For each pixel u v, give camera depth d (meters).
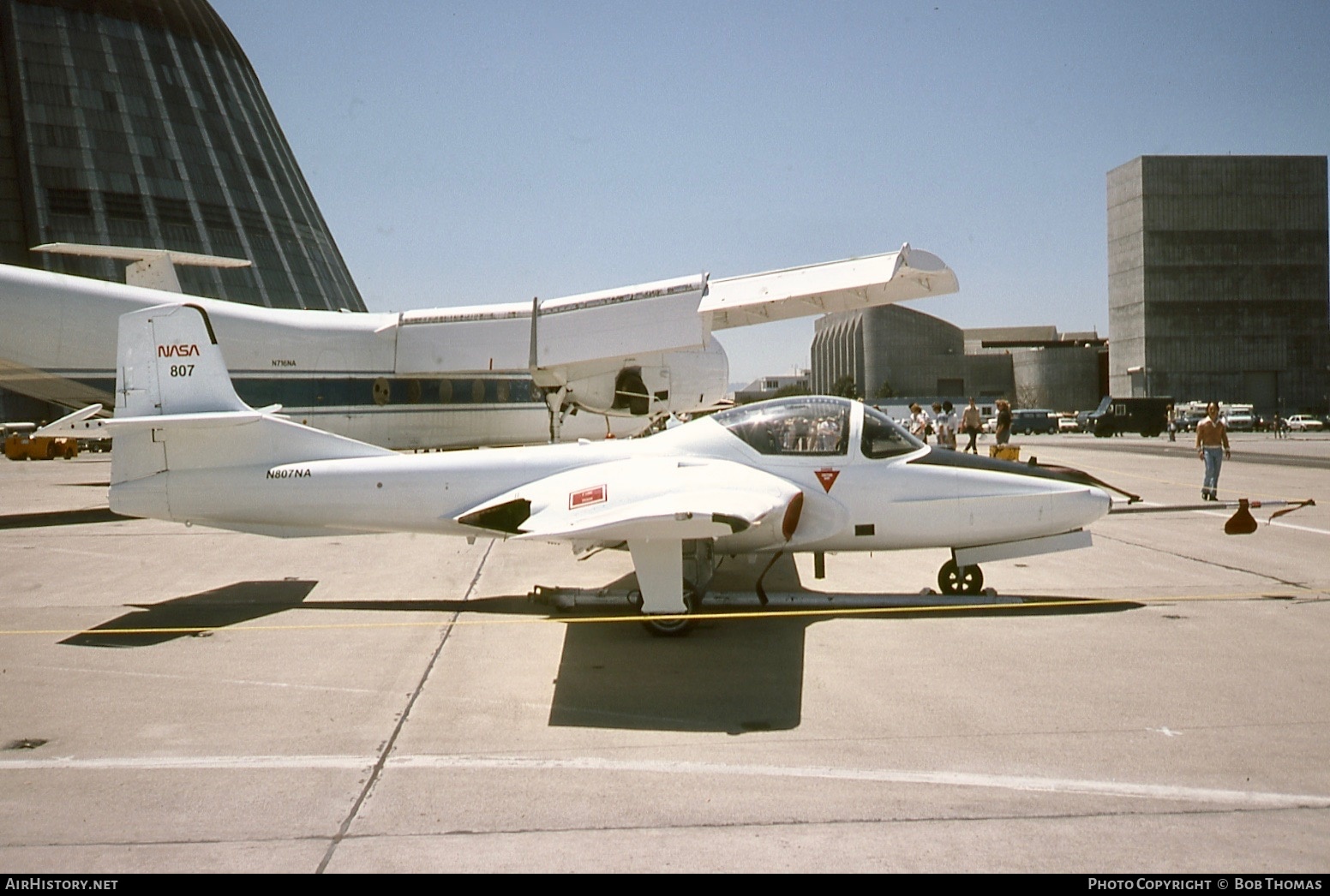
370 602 10.09
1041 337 185.75
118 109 73.94
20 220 69.56
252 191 79.62
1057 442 53.78
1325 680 6.84
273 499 10.18
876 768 5.28
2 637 8.53
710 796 4.92
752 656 7.77
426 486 10.02
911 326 141.75
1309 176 113.56
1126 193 117.19
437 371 19.94
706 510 7.98
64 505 19.98
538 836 4.46
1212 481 17.86
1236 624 8.60
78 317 17.31
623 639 8.41
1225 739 5.65
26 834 4.54
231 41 88.94
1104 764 5.29
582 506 9.00
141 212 71.50
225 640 8.42
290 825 4.62
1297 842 4.33
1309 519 15.88
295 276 79.31
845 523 9.67
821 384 168.38
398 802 4.88
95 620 9.24
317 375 19.31
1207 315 114.19
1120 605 9.50
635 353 17.98
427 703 6.59
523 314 19.89
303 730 6.03
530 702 6.61
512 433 23.00
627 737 5.87
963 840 4.38
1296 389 114.31
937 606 9.43
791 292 15.97
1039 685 6.80
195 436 10.27
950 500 9.62
